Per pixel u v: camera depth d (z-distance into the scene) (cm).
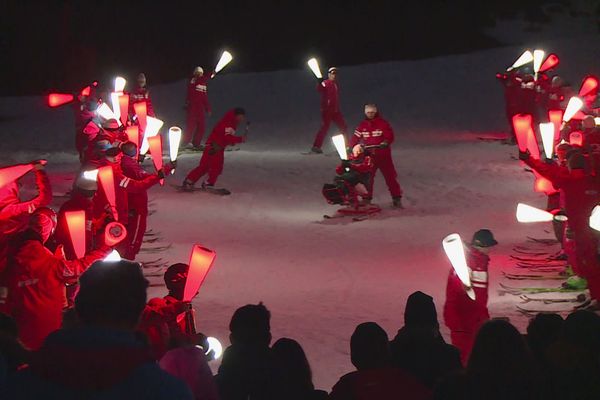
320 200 2311
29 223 941
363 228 1975
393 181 2169
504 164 2762
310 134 3566
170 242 1841
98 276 416
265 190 2434
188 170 2720
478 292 965
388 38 5369
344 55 5212
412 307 735
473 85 4372
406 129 3659
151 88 4572
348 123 3825
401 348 722
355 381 639
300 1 5653
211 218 2092
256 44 5338
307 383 678
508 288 1455
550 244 1766
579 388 597
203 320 1293
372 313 1325
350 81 4544
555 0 5556
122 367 396
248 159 2934
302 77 4647
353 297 1419
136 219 1565
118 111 2102
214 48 5297
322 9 5631
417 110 4025
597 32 5225
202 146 3166
